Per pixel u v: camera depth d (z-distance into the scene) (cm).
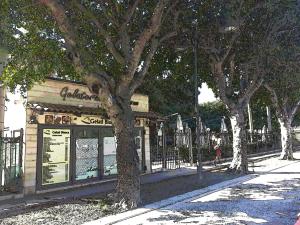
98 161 1681
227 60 1978
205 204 1136
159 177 1831
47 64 1047
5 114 1409
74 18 1205
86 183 1597
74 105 1570
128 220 941
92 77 1057
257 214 982
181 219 942
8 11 984
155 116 2009
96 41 1289
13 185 1320
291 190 1353
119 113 1096
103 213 1009
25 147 1346
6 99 1405
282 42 1842
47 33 1088
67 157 1520
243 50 1922
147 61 1184
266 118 5369
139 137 1973
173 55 1852
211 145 2830
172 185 1547
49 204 1168
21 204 1141
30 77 1036
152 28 1092
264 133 4222
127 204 1064
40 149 1396
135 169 1098
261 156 3266
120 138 1098
